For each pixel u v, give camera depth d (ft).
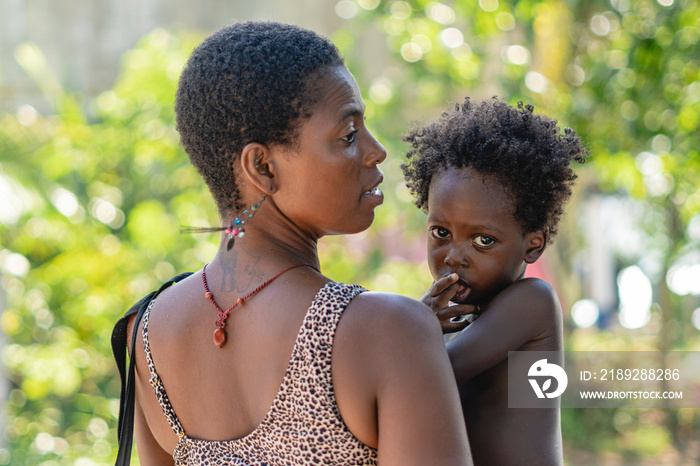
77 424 20.93
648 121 20.62
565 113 20.11
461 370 5.76
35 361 20.21
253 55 4.84
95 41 27.53
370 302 4.56
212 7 28.35
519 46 20.31
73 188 21.27
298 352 4.53
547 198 6.16
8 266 19.88
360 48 27.55
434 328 4.63
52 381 20.22
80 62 27.35
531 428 5.80
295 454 4.57
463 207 5.99
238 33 4.98
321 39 5.08
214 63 4.92
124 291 20.57
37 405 21.49
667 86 20.15
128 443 5.70
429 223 6.25
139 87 21.94
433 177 6.28
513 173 5.96
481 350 5.78
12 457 19.47
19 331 21.06
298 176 4.95
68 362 20.43
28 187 18.54
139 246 20.93
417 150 6.79
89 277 20.65
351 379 4.47
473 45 21.20
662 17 19.36
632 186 22.86
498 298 5.97
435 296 5.85
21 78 26.32
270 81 4.81
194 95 5.01
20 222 19.85
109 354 21.36
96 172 21.29
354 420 4.50
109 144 21.26
